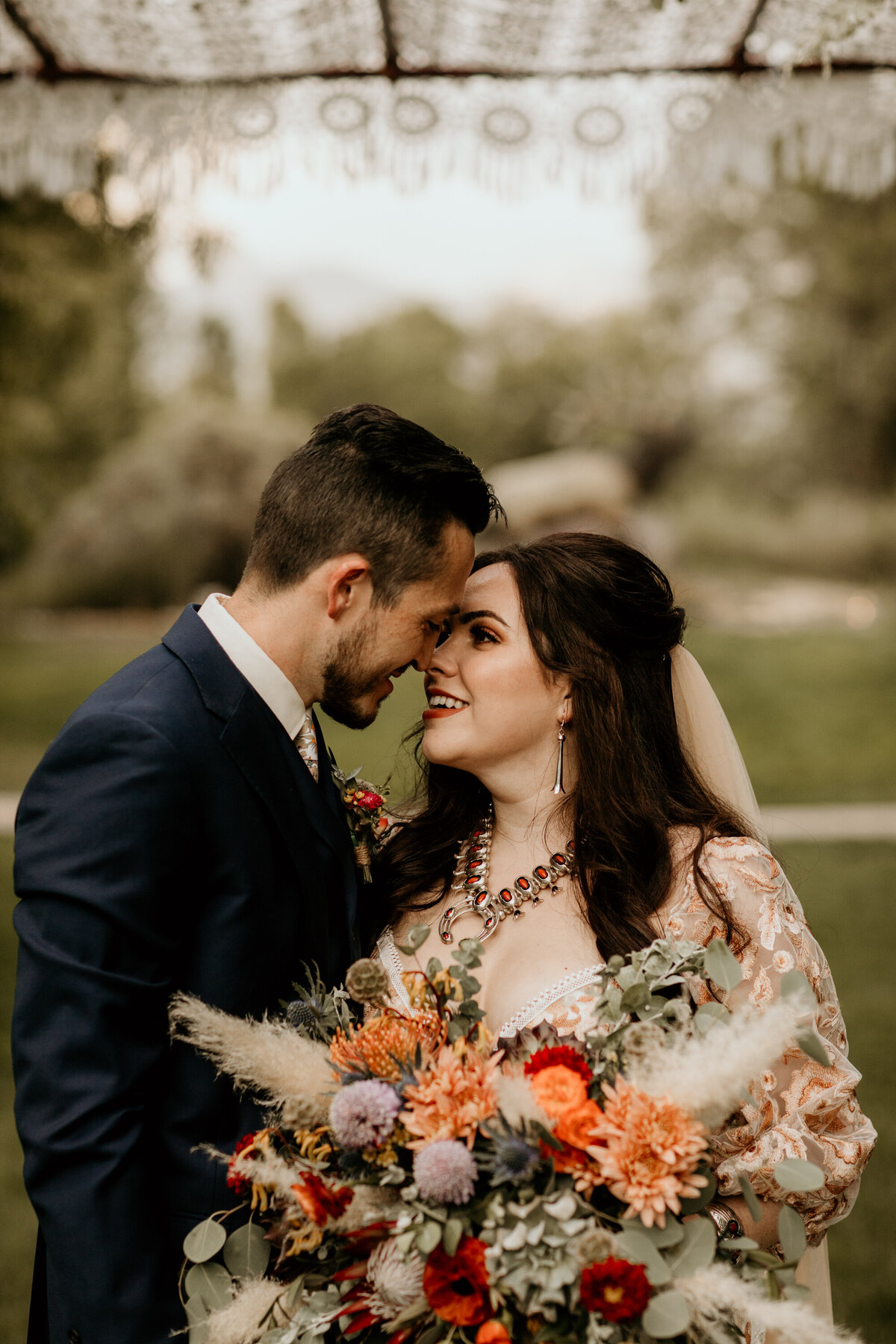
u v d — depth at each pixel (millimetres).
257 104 3109
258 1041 1482
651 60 3084
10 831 8312
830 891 6477
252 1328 1471
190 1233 1606
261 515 1828
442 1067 1463
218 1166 1643
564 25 2977
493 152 3152
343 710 1864
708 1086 1380
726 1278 1341
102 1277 1487
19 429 11148
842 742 11094
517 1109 1388
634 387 28734
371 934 2059
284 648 1786
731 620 18516
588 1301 1285
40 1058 1530
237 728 1714
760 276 26172
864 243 23828
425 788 2395
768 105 3088
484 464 31281
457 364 33125
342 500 1754
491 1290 1329
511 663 1951
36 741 11930
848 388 25469
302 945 1786
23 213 7688
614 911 1843
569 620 1959
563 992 1781
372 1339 1513
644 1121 1373
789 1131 1654
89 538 20516
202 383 26844
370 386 32250
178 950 1663
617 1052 1519
